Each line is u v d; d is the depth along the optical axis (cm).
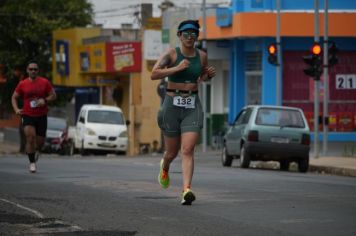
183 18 8306
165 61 2062
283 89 7456
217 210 1989
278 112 4241
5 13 9975
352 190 2564
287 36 7394
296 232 1662
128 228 1698
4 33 10138
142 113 8462
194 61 2072
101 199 2197
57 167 3706
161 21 8700
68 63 9919
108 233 1634
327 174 4072
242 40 7800
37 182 2709
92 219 1827
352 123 7550
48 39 10500
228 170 3850
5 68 10206
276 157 4203
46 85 3158
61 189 2464
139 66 8600
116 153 6969
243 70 7812
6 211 1953
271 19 7331
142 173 3253
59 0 10362
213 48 8012
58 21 10288
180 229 1688
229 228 1706
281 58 7419
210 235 1617
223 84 8388
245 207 2053
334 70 7519
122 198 2225
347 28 7362
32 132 3150
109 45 8894
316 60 4903
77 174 3133
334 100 7531
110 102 9362
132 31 9925
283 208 2042
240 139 4309
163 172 2219
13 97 3166
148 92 8600
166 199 2208
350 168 4050
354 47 7531
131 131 8381
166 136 2123
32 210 1970
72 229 1684
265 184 2750
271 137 4175
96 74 9506
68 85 9962
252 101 7756
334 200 2241
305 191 2498
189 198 2059
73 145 7169
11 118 13125
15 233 1634
